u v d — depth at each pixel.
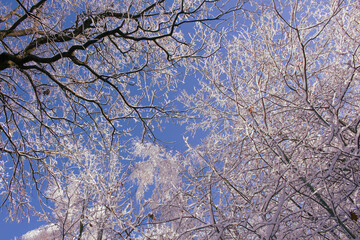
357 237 3.39
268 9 4.63
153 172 5.76
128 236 4.50
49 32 5.93
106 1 6.67
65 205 5.64
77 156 7.04
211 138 5.68
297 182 3.78
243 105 5.35
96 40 6.29
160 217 4.48
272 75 5.36
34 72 7.34
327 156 3.97
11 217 6.76
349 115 4.85
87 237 5.55
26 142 7.36
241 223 3.38
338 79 4.82
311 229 3.77
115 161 6.90
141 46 7.56
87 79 7.80
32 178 7.18
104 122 7.80
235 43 5.80
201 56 6.35
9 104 7.04
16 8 7.21
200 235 4.19
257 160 4.98
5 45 6.40
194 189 4.36
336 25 5.01
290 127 5.08
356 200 3.88
